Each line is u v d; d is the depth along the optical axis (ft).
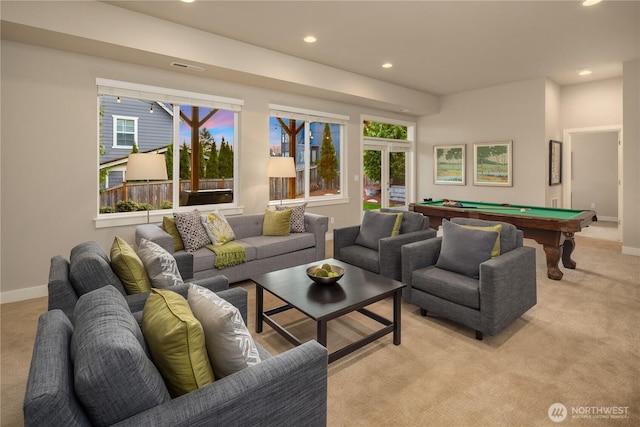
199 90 14.40
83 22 10.25
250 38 13.30
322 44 13.97
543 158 18.98
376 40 13.53
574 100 20.17
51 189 11.30
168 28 11.82
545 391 6.25
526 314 9.53
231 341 3.83
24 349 7.83
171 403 3.21
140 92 12.93
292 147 18.62
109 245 12.48
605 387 6.35
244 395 3.43
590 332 8.47
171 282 6.64
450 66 16.84
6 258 10.69
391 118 22.93
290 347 7.93
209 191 15.52
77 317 3.87
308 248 13.65
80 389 2.83
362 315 9.68
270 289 7.93
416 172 25.00
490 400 6.02
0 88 10.39
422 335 8.41
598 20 11.88
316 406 4.08
